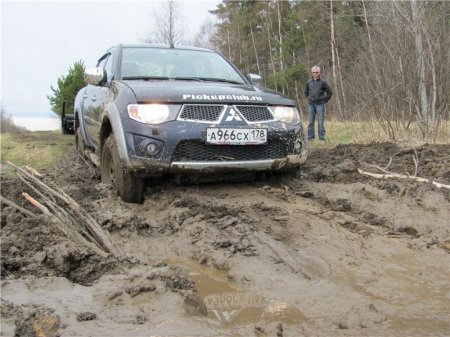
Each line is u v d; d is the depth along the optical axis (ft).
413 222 13.52
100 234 12.41
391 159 22.66
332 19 84.58
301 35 100.78
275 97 16.37
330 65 93.04
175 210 14.03
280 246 11.62
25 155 30.81
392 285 9.64
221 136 14.70
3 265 10.21
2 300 8.45
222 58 20.44
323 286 9.56
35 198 15.74
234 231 12.35
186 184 16.20
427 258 11.16
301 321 8.06
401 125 34.81
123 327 7.52
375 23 39.17
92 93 21.01
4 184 18.28
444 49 34.12
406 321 8.10
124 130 14.62
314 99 36.32
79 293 8.83
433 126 32.83
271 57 120.57
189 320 7.84
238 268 10.47
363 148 28.68
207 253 11.34
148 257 11.53
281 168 16.06
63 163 26.05
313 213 14.05
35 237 11.87
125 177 14.89
